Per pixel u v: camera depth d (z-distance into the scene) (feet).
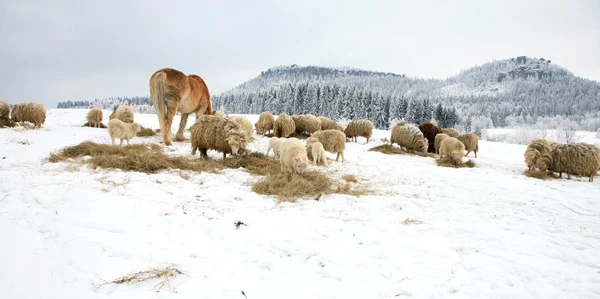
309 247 13.69
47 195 16.92
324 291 10.66
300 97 255.91
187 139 43.83
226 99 359.46
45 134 40.83
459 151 42.01
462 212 20.54
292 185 23.43
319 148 32.45
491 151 69.41
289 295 10.25
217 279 10.70
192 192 20.33
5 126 44.55
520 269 13.00
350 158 41.96
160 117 36.60
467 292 11.28
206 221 15.64
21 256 10.36
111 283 9.71
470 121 276.21
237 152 31.55
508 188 28.58
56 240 11.96
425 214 19.60
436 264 13.12
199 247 12.87
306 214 18.19
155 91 36.17
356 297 10.46
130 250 11.76
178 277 10.46
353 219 17.95
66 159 26.50
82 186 18.88
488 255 14.26
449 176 33.35
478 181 31.30
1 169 22.58
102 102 418.72
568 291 11.70
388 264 12.87
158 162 25.86
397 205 21.04
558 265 13.60
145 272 10.30
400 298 10.69
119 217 14.62
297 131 65.36
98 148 29.94
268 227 15.60
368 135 62.08
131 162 25.41
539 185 31.60
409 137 52.13
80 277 9.85
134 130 36.01
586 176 38.73
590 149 34.60
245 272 11.48
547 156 37.14
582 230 18.17
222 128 30.71
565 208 22.85
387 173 33.01
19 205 15.29
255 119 102.42
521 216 20.30
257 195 21.26
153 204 17.02
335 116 222.28
